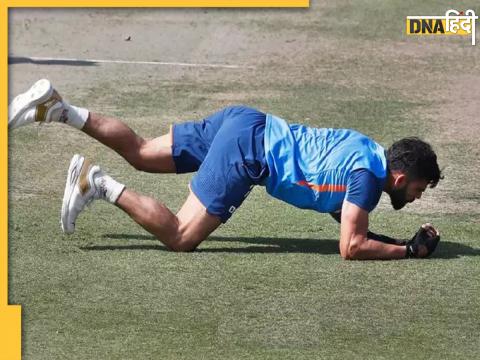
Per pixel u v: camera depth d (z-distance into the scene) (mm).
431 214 29312
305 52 50938
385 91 44094
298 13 59094
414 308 21969
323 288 22953
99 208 28391
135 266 24062
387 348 19984
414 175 24422
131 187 31031
